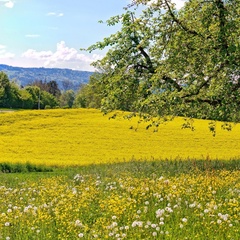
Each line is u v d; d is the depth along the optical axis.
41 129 46.12
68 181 17.23
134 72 21.98
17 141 39.41
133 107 22.22
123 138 42.53
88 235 7.98
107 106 22.53
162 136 44.56
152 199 10.68
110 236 7.68
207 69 18.23
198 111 20.28
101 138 42.09
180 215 9.05
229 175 15.51
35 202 11.70
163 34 19.33
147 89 20.52
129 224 8.48
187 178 14.78
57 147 37.12
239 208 9.18
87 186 13.77
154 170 19.27
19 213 9.43
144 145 39.56
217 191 11.91
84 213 10.02
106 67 22.86
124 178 15.51
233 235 7.72
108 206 9.83
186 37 18.73
